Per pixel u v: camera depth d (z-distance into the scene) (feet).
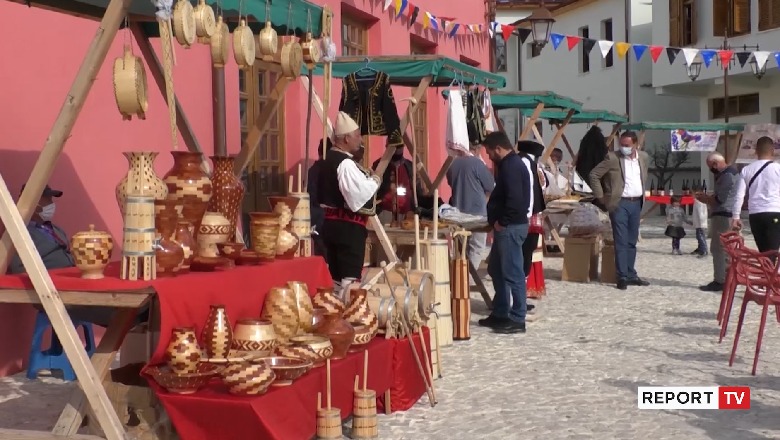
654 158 107.96
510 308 30.73
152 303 15.99
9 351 22.99
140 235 15.08
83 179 25.05
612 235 44.86
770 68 80.84
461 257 28.68
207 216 17.60
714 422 19.33
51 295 14.94
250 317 17.34
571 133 119.03
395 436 18.30
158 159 27.91
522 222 29.66
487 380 23.13
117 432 14.96
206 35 17.61
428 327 22.21
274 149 35.70
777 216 34.99
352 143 23.80
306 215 21.15
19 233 15.03
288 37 24.13
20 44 23.02
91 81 15.83
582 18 116.16
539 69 124.36
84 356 15.08
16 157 22.84
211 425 14.78
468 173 36.24
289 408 15.67
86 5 21.93
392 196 31.09
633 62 107.04
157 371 14.93
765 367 24.58
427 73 28.07
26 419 19.06
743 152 78.95
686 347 27.37
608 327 30.96
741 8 82.12
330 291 18.40
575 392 21.88
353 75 26.96
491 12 62.95
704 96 94.79
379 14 44.60
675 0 90.33
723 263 40.11
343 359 17.95
